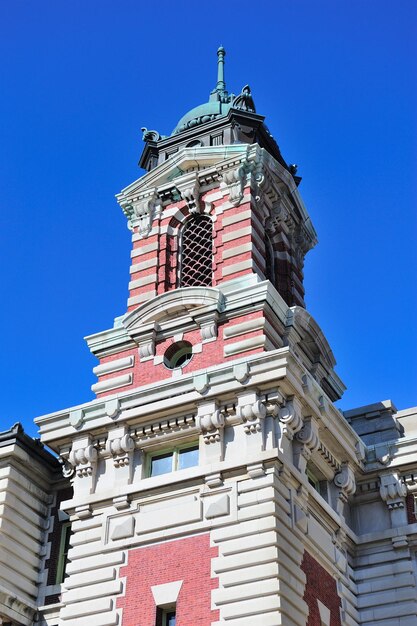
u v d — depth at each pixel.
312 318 34.12
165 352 32.97
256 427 28.95
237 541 27.33
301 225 40.25
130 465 30.67
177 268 36.25
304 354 34.47
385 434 35.16
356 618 31.23
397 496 33.06
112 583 28.73
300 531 28.31
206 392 29.92
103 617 28.23
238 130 39.62
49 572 32.53
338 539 31.59
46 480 34.38
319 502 30.30
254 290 32.34
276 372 29.09
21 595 31.45
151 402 30.88
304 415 30.08
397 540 32.22
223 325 32.47
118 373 33.44
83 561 29.59
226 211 36.12
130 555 29.00
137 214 38.03
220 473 28.58
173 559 28.17
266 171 37.34
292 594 26.67
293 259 39.06
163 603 27.53
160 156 40.62
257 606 25.98
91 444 31.47
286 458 28.58
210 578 27.19
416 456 33.25
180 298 33.22
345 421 32.41
